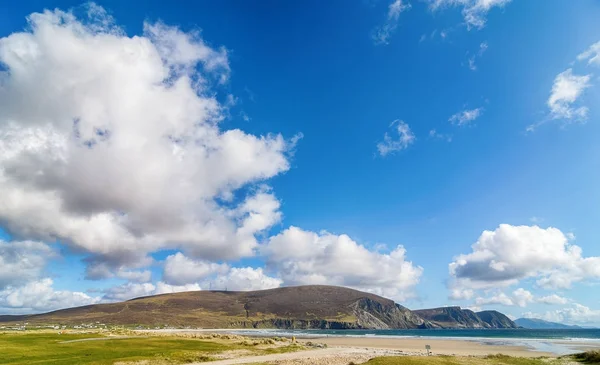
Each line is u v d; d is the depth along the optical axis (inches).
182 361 2490.2
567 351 4065.0
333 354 3243.1
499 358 2529.5
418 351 4119.1
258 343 4101.9
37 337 3676.2
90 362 2277.3
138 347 3198.8
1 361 2249.0
